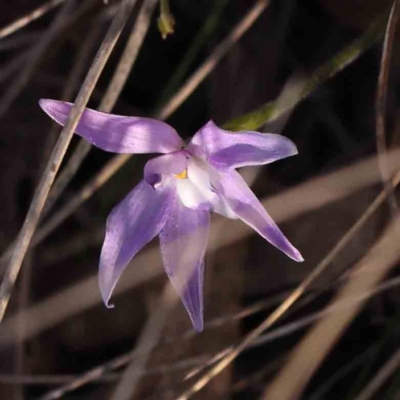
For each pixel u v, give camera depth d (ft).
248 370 1.04
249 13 0.98
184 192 0.88
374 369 1.01
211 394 1.02
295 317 1.04
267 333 0.99
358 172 1.05
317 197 1.06
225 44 0.98
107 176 0.96
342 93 1.08
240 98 1.06
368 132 1.07
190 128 1.09
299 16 1.08
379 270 0.93
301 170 1.07
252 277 1.04
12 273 0.85
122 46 1.10
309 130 1.08
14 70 1.07
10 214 1.09
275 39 1.07
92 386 1.06
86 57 1.06
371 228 1.04
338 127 1.07
